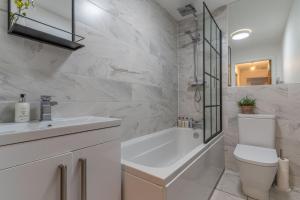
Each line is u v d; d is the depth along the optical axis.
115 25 1.74
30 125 0.90
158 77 2.42
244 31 2.39
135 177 1.13
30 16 1.07
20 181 0.66
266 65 2.26
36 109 1.13
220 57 2.50
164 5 2.48
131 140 1.92
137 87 2.03
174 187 1.09
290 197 1.80
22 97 1.02
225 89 2.47
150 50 2.26
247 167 1.62
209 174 1.78
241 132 2.14
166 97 2.59
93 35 1.51
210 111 2.10
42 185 0.72
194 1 2.39
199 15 2.71
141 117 2.09
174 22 2.86
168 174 1.06
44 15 1.14
